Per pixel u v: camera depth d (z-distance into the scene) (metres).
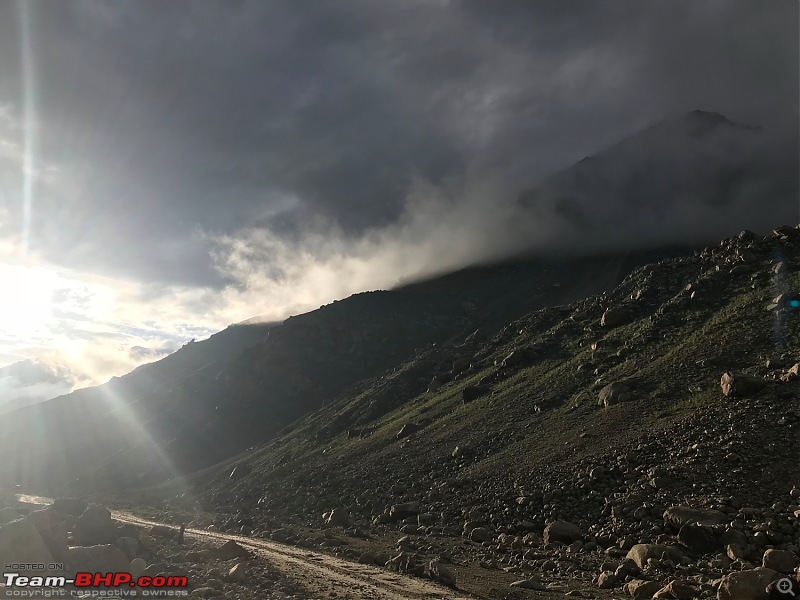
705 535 27.02
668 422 42.59
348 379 161.88
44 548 21.50
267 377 171.00
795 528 26.09
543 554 32.00
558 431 51.62
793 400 37.44
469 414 69.62
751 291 58.22
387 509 51.31
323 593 23.95
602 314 79.31
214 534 53.59
